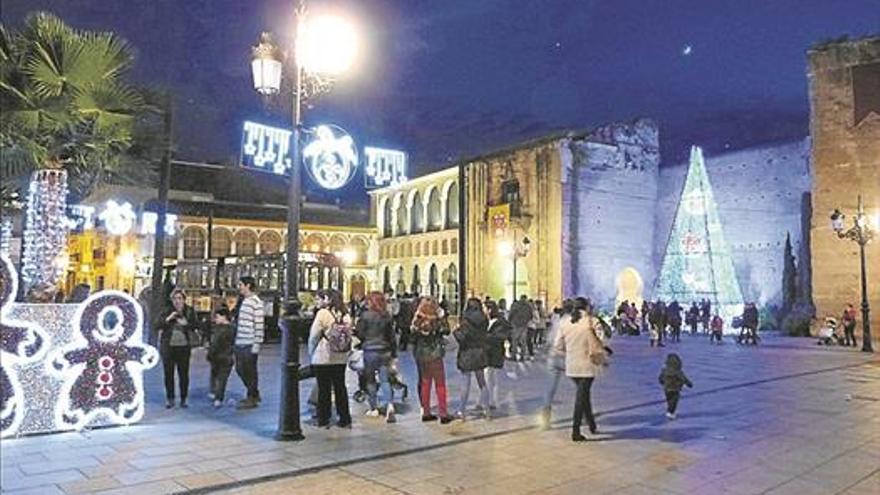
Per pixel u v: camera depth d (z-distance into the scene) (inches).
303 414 423.5
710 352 938.1
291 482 269.7
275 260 1048.2
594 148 1577.3
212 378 466.6
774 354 904.3
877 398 504.7
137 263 1754.4
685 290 1475.1
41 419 353.7
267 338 1020.5
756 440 355.9
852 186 1195.9
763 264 1524.4
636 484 273.3
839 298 1190.3
